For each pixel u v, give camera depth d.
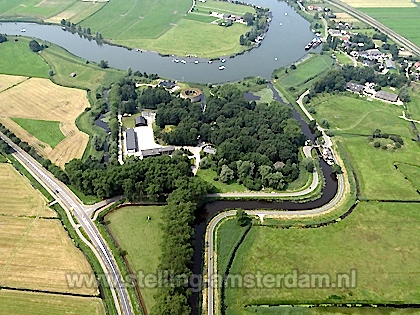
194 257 191.00
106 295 170.62
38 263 183.88
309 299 170.88
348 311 166.62
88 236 199.50
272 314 165.12
